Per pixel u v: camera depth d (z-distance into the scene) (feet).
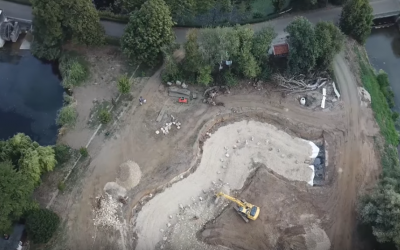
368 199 228.43
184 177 247.50
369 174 248.93
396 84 295.89
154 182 243.19
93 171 245.86
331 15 308.81
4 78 283.18
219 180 246.47
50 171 243.19
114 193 239.09
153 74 280.31
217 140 260.01
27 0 303.27
